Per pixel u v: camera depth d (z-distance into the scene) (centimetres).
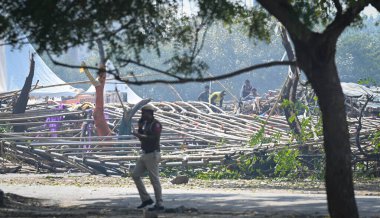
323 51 2112
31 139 6159
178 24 2280
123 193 3953
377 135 5253
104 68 2136
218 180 5206
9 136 6281
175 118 6875
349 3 2359
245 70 2112
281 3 2106
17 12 2077
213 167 5466
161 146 6184
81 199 3603
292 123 5678
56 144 5997
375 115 7769
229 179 5328
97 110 6225
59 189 4234
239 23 2395
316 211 2933
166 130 6412
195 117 6931
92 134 6669
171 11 2281
